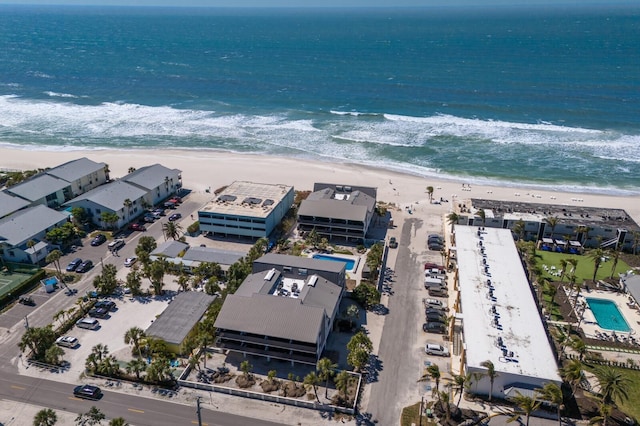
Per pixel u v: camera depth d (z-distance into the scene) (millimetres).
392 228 128375
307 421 70688
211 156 179125
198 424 69688
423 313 94875
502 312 83250
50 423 66188
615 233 118000
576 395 74375
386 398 74750
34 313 93500
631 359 82062
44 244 113312
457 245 104062
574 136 195500
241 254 111625
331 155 179375
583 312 94250
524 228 121938
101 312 92375
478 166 168875
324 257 114125
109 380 77625
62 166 149500
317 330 77188
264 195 133000
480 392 73875
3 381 77250
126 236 123812
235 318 80438
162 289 101250
